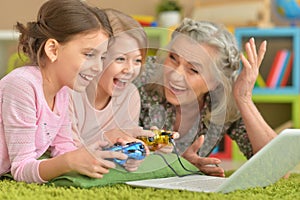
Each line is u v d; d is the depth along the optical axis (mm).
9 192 1115
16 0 3629
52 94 1369
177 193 1115
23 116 1281
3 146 1327
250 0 3316
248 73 1551
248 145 1669
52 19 1325
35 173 1245
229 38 1624
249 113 1571
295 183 1322
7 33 3055
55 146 1449
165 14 3371
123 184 1257
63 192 1110
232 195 1101
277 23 3613
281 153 1150
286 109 3270
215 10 3344
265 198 1097
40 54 1347
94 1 3590
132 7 3695
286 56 3236
